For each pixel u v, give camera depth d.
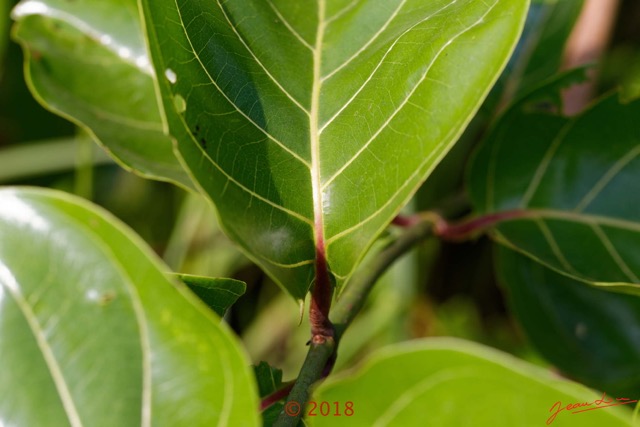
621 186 0.27
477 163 0.28
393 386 0.22
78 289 0.22
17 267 0.22
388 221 0.22
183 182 0.27
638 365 0.28
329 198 0.23
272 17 0.23
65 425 0.22
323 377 0.23
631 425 0.21
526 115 0.28
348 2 0.24
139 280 0.21
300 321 0.23
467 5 0.22
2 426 0.22
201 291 0.23
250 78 0.23
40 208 0.22
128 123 0.28
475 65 0.22
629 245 0.27
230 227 0.22
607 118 0.27
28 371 0.22
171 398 0.21
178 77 0.22
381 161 0.23
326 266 0.23
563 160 0.28
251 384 0.21
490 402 0.22
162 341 0.21
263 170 0.23
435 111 0.22
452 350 0.21
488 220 0.28
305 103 0.23
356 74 0.23
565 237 0.27
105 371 0.22
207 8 0.23
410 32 0.23
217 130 0.23
